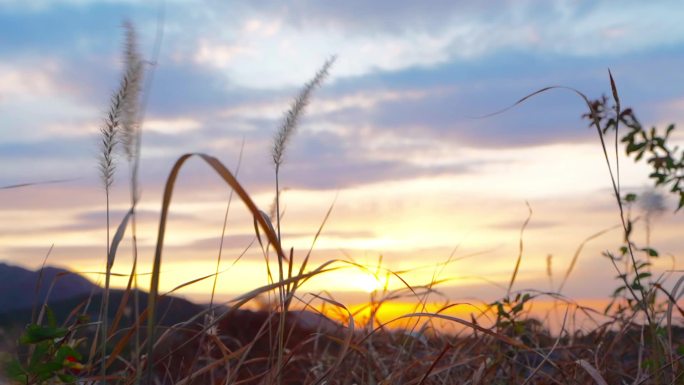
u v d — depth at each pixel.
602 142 2.55
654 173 4.30
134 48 1.92
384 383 2.77
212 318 2.64
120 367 2.64
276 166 2.43
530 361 3.59
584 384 3.09
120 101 1.93
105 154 2.09
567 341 3.83
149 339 1.66
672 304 2.87
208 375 3.03
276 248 1.52
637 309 3.41
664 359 2.98
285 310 2.35
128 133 1.93
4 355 2.24
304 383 3.05
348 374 2.96
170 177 1.55
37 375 2.15
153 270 1.63
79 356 2.24
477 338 3.51
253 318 3.63
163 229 1.60
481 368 2.87
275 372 2.38
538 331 3.90
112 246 2.07
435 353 3.33
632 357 3.64
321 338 3.43
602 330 3.58
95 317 3.13
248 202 1.51
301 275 2.26
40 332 2.20
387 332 3.57
